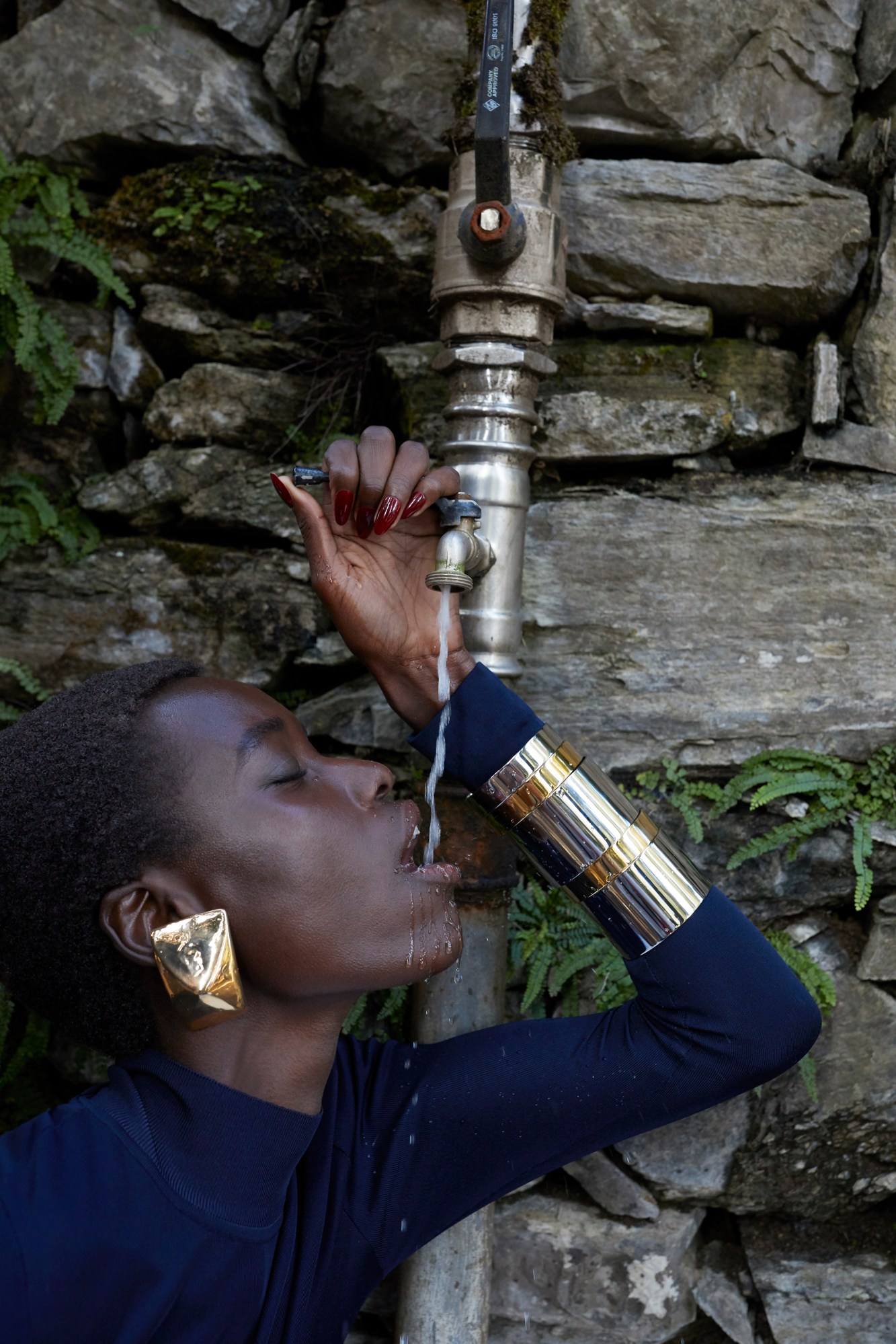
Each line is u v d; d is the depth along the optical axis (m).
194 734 1.20
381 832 1.25
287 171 2.35
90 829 1.16
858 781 2.17
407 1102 1.45
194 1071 1.23
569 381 2.23
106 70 2.35
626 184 2.21
